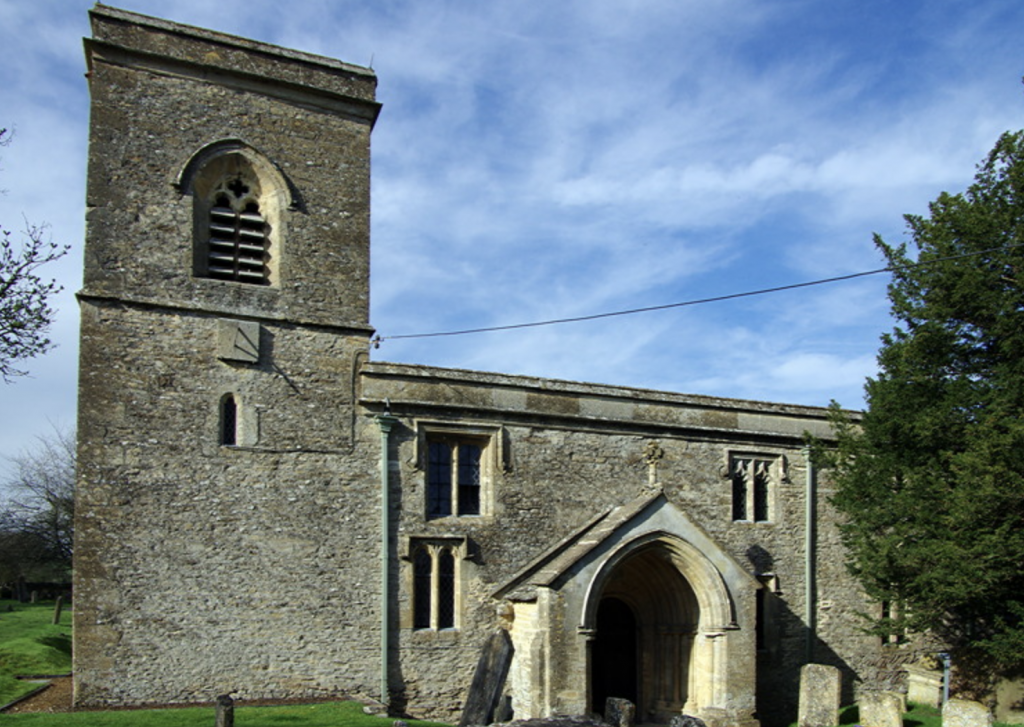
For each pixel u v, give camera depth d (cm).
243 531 1794
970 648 2267
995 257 1883
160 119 1866
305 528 1842
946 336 1961
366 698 1822
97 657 1652
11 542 4988
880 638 2433
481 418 2028
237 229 1931
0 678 1983
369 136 2083
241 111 1945
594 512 2112
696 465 2266
